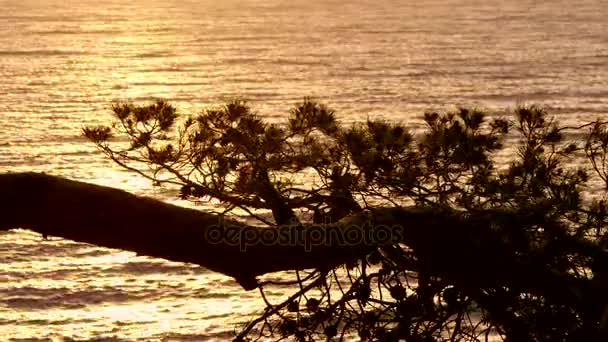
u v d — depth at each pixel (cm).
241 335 457
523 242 448
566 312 466
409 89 4819
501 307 453
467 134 513
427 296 452
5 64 5894
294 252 367
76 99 4453
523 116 569
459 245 437
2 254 1831
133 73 5597
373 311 469
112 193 326
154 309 1557
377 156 479
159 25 9438
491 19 9781
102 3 13075
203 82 5147
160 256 341
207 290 1650
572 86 4912
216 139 541
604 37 7725
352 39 7694
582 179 551
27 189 315
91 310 1553
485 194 496
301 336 464
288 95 4550
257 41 7606
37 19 9825
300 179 1667
